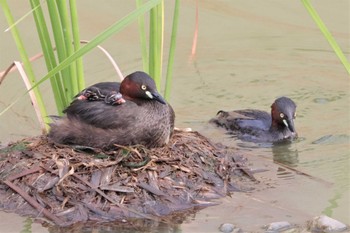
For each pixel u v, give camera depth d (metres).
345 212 12.16
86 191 12.06
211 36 19.86
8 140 14.86
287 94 17.56
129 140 12.72
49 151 12.83
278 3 21.34
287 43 19.70
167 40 19.56
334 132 15.71
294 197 12.70
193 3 21.09
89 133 12.80
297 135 15.67
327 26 20.19
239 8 21.09
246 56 19.12
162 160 12.63
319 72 18.48
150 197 12.14
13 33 13.34
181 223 11.75
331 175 13.63
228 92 17.66
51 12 13.00
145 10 10.62
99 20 19.59
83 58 18.70
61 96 13.70
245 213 12.11
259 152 14.92
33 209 11.99
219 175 13.00
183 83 17.98
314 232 11.48
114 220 11.77
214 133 15.76
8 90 17.12
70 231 11.53
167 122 12.91
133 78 12.92
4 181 12.38
